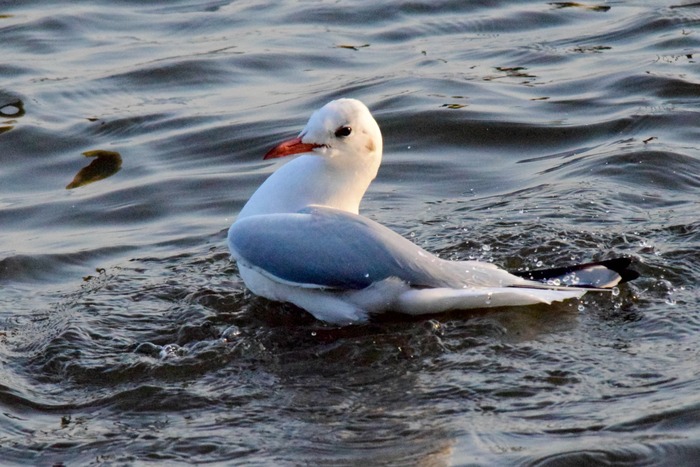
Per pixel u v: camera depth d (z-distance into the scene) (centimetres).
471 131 1645
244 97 1805
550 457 810
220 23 2128
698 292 1105
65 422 920
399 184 1497
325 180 1129
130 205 1456
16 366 1016
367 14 2164
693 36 1969
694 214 1304
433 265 1058
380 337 1038
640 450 813
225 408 927
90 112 1755
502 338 1027
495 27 2100
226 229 1368
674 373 938
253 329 1074
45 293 1198
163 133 1681
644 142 1560
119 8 2217
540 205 1362
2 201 1488
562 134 1625
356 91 1800
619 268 1074
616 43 1980
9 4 2230
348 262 1045
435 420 884
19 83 1852
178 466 839
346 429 879
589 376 945
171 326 1091
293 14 2167
